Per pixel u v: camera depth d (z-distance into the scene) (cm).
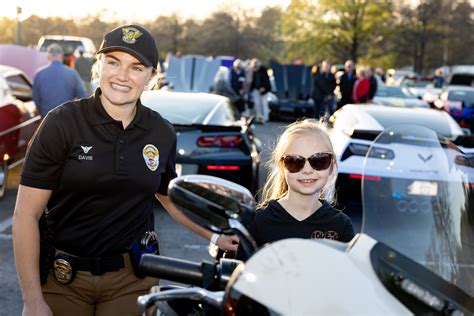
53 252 273
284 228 265
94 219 270
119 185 267
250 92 2131
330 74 2159
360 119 827
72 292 275
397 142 198
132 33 264
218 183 168
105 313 278
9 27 4425
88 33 4688
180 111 826
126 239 276
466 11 5659
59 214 271
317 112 2167
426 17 5556
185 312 203
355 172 724
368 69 1892
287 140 257
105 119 265
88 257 272
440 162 196
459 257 182
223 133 794
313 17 5684
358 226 546
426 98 1911
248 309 148
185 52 5372
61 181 264
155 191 279
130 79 264
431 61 5881
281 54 5903
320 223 264
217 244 286
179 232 709
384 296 148
